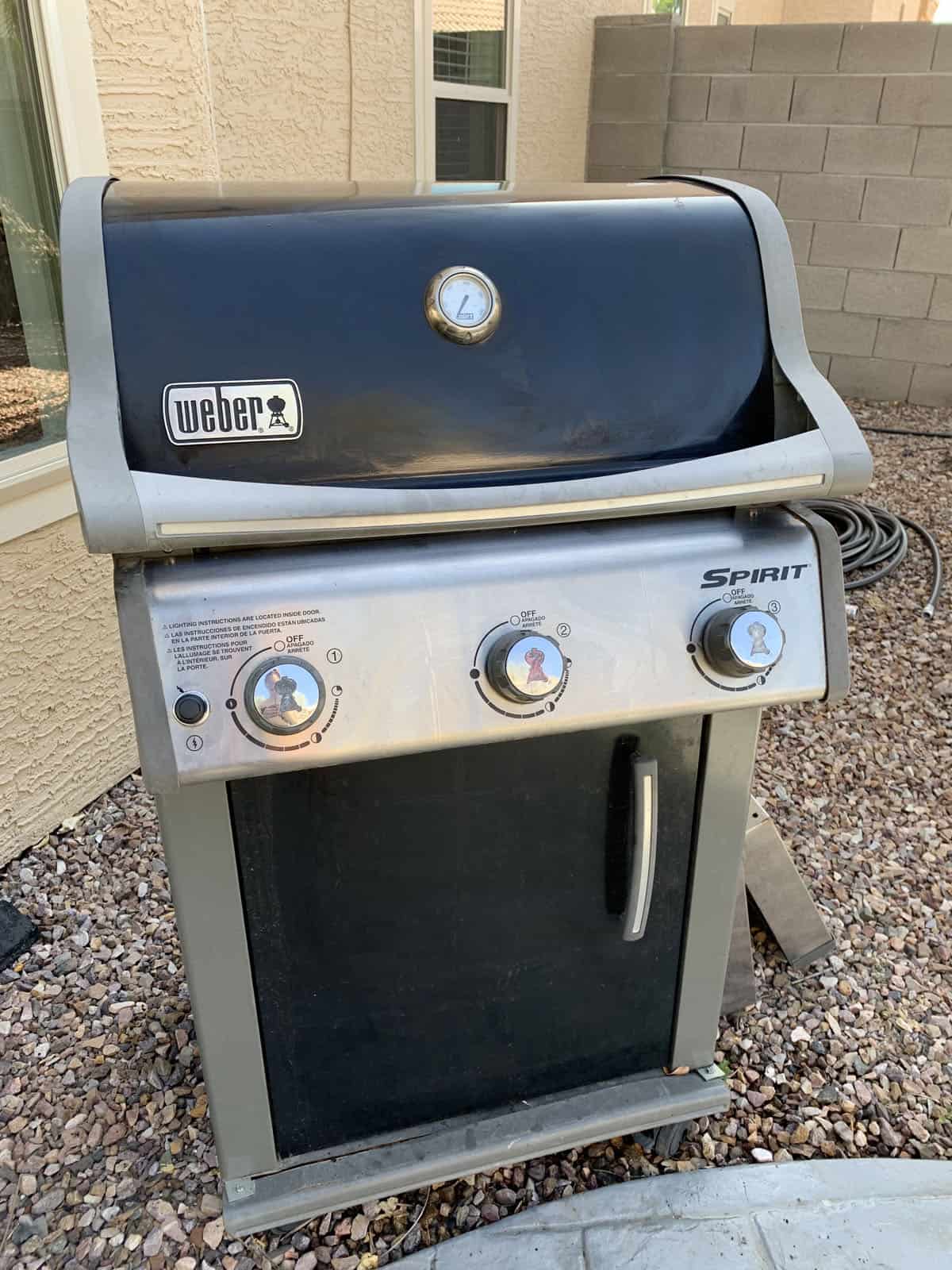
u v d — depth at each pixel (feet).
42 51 5.96
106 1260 4.40
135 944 6.21
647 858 3.72
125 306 2.78
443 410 2.96
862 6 34.30
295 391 2.85
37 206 6.51
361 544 3.00
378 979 3.73
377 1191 3.96
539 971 3.96
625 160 18.75
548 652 3.00
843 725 8.82
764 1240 4.29
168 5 6.71
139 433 2.76
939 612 10.80
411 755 3.34
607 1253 4.24
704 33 17.25
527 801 3.58
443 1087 4.09
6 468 6.08
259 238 2.92
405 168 12.59
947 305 17.28
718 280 3.29
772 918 6.01
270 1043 3.70
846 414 3.22
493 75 15.15
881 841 7.34
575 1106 4.25
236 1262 4.37
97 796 7.52
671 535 3.25
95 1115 5.08
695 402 3.22
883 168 16.79
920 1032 5.70
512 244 3.11
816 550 3.34
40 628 6.65
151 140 6.90
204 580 2.81
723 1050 5.52
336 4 10.42
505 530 3.14
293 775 3.23
